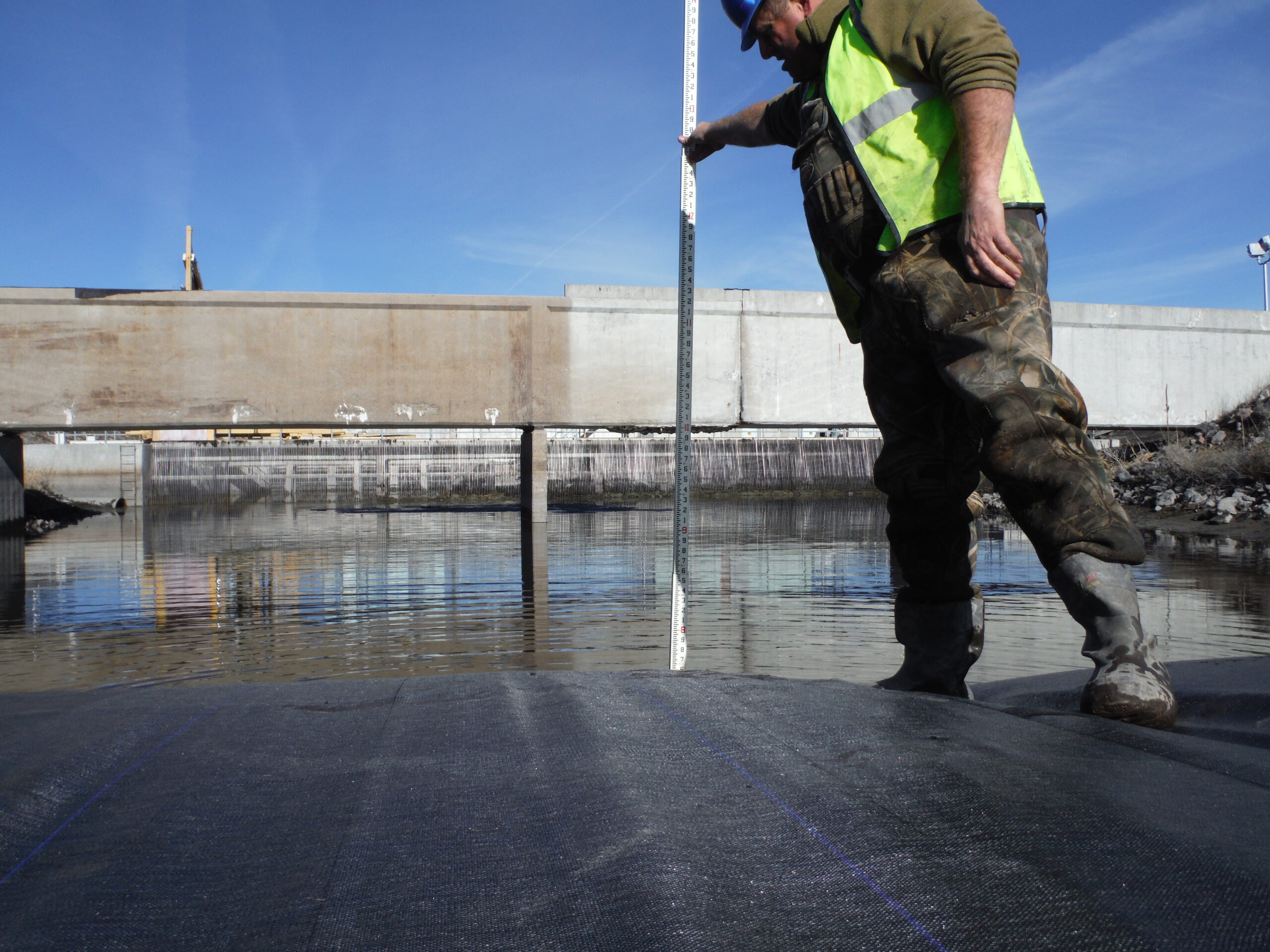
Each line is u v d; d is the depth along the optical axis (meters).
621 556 13.56
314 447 36.72
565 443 36.91
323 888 0.85
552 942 0.73
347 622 7.73
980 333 1.98
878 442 37.06
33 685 5.49
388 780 1.15
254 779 1.17
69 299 19.91
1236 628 6.59
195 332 20.34
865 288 2.31
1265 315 25.08
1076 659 5.60
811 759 1.23
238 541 17.12
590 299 22.09
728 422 22.86
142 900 0.83
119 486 32.66
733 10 2.38
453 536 17.80
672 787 1.10
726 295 23.92
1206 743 1.43
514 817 1.00
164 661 6.16
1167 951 0.71
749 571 11.46
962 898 0.80
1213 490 18.91
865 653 6.14
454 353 21.36
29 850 0.96
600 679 1.76
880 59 2.10
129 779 1.18
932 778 1.14
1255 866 0.87
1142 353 24.53
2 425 19.73
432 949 0.73
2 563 13.27
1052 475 1.88
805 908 0.78
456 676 1.82
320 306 20.80
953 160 2.06
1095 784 1.13
